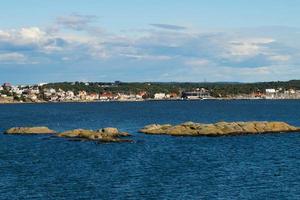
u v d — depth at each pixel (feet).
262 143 303.68
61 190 171.42
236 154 255.91
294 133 363.97
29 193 167.22
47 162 234.38
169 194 164.55
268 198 159.43
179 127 367.25
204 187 174.29
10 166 222.89
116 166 220.23
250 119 589.73
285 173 199.82
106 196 162.61
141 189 171.94
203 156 249.14
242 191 168.25
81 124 515.09
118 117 649.20
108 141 313.94
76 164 226.99
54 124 517.14
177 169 210.59
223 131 355.77
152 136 349.61
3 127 478.59
